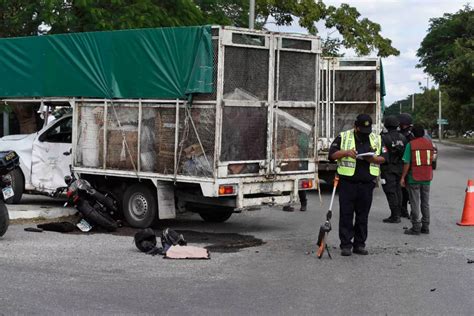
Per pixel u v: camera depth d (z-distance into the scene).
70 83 11.66
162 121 10.46
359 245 9.16
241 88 10.13
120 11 17.39
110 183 11.66
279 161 10.70
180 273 7.85
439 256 9.04
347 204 8.97
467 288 7.23
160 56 10.37
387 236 10.77
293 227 11.70
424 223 11.03
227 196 10.31
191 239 10.37
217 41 9.82
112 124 11.14
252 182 10.40
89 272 7.80
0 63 12.70
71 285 7.16
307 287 7.23
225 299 6.70
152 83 10.49
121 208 11.47
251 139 10.35
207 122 9.95
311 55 11.05
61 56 11.78
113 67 11.02
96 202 10.88
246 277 7.69
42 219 11.67
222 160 9.95
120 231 10.85
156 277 7.61
